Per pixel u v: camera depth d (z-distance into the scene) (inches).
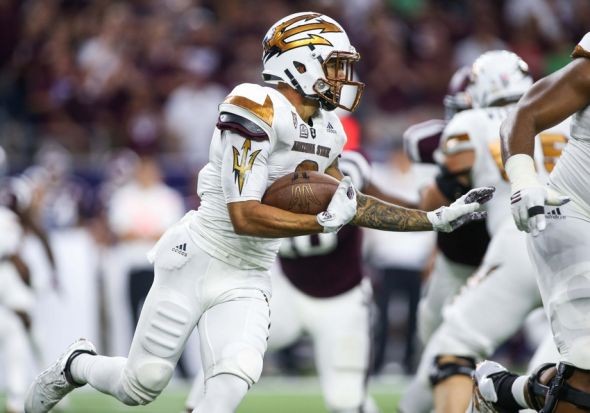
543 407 567.5
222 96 1670.8
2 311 1030.4
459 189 727.7
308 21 587.8
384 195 769.6
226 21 1808.6
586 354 540.4
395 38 1798.7
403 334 1476.4
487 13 1903.3
